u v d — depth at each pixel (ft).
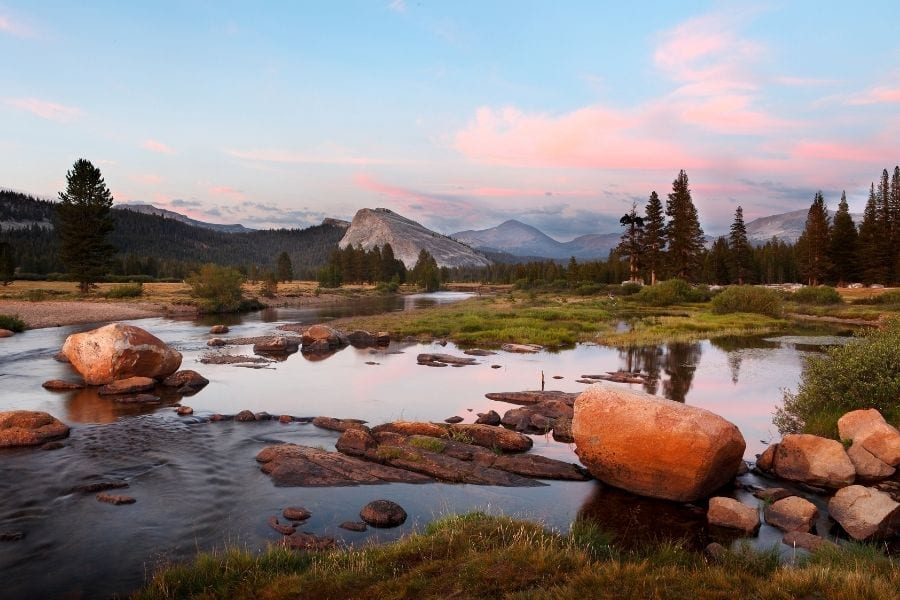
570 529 32.65
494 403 73.87
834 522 37.19
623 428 42.96
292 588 24.30
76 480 43.24
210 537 33.91
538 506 39.91
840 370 55.83
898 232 302.45
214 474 45.27
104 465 46.88
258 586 25.35
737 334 152.05
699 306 246.06
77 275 256.11
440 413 68.39
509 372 97.71
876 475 43.75
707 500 41.60
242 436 56.29
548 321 180.14
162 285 379.35
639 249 355.97
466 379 90.68
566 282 401.29
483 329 159.63
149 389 77.61
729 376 93.40
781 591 21.52
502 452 52.85
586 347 131.03
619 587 22.25
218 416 62.75
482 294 437.58
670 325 167.84
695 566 26.13
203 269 241.76
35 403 69.36
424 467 46.42
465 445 51.55
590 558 26.86
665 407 42.34
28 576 29.17
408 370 99.14
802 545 32.91
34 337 134.21
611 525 36.63
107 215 265.95
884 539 34.35
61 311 187.73
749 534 35.32
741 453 42.78
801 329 163.94
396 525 36.04
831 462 43.91
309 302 319.06
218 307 234.17
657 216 333.21
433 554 27.32
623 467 42.93
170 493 41.06
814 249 328.49
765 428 62.08
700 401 75.15
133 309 212.02
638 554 29.25
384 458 48.24
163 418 62.64
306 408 69.87
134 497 40.22
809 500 41.29
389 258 596.70
